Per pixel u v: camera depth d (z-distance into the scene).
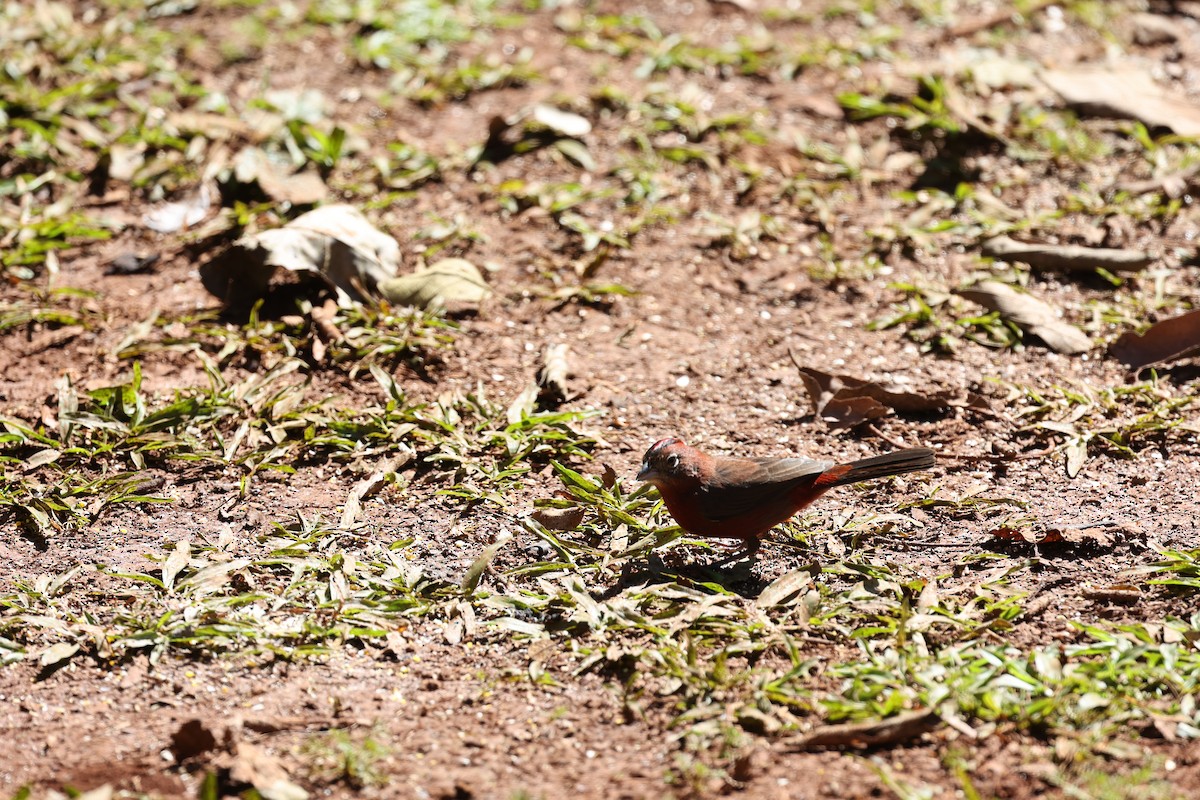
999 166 14.93
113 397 11.19
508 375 11.81
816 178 14.80
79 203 14.57
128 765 7.23
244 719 7.53
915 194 14.38
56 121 15.51
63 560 9.33
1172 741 7.14
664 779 7.04
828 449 10.71
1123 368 11.69
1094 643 8.09
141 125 15.30
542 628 8.45
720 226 13.92
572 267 13.39
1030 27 17.89
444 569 9.20
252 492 10.20
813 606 8.50
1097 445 10.58
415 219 14.22
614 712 7.64
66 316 12.52
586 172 15.02
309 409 11.14
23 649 8.25
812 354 12.09
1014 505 9.77
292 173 14.88
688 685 7.75
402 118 16.14
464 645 8.37
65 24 17.61
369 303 12.68
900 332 12.38
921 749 7.20
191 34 17.69
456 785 7.04
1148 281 12.91
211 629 8.31
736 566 9.27
